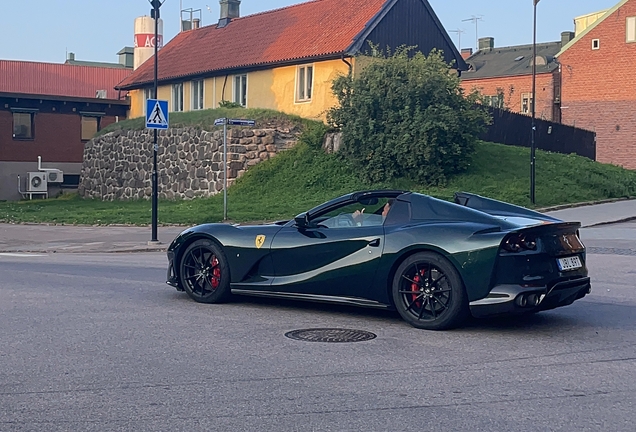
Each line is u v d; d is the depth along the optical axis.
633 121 44.00
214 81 36.59
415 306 7.78
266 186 27.75
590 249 15.14
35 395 5.50
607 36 44.91
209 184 29.16
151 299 9.60
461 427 4.81
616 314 8.55
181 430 4.76
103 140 35.66
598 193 27.31
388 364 6.36
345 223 8.36
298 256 8.41
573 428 4.80
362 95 26.86
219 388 5.67
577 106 46.25
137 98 41.94
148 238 18.77
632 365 6.34
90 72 49.81
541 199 24.98
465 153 26.72
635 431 4.75
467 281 7.34
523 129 32.66
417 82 26.19
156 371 6.15
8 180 39.22
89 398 5.43
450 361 6.46
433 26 33.06
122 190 34.09
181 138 30.67
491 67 54.31
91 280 11.38
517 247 7.29
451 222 7.72
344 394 5.52
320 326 7.92
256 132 28.89
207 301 9.20
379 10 31.11
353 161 27.44
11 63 48.03
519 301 7.19
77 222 22.56
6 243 18.31
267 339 7.30
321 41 31.67
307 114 31.73
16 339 7.29
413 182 26.44
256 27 37.91
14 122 39.47
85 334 7.52
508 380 5.88
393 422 4.91
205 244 9.17
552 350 6.87
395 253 7.75
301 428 4.79
